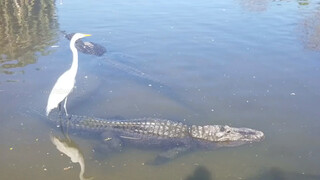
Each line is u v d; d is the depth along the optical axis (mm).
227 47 15148
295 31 16766
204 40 15914
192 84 12289
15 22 18578
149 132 9695
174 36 16422
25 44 15719
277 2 21766
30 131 9812
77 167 8531
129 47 15484
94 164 8703
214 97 11453
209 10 20125
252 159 8781
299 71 12953
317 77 12461
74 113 10773
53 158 8828
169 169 8539
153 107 11047
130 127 9836
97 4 21594
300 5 21000
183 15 19297
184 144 9492
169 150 9180
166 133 9656
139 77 12820
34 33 17078
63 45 15758
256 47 15102
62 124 10094
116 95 11773
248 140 9414
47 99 11328
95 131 9867
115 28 17656
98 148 9305
